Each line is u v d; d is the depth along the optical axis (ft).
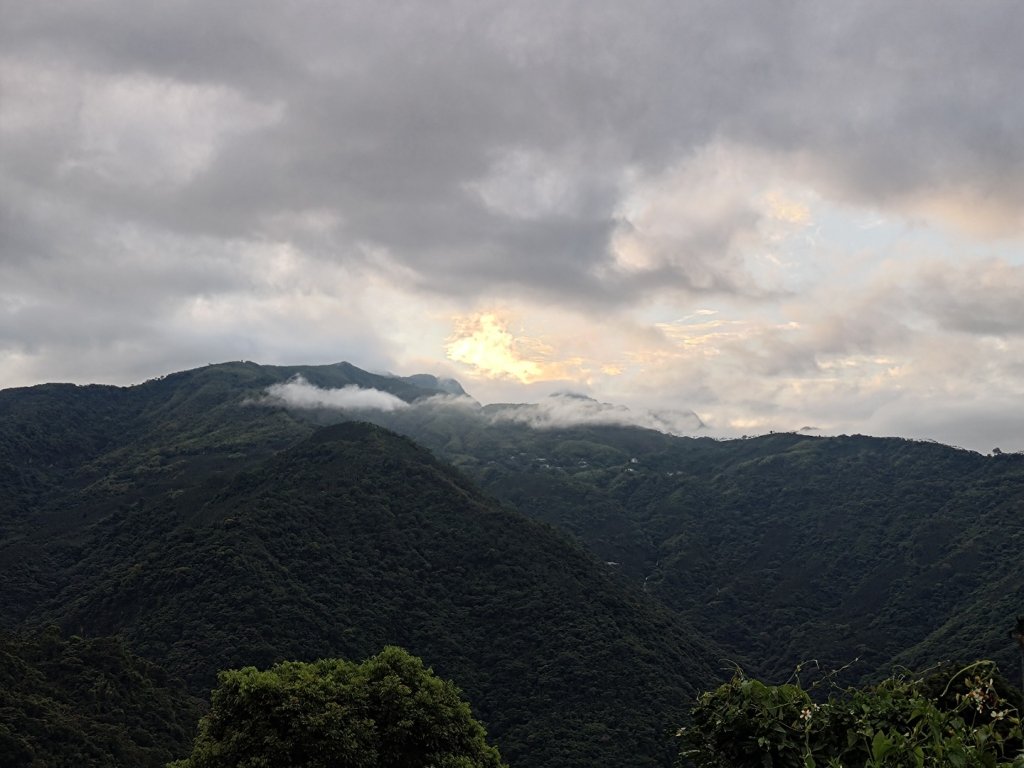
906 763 28.76
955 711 30.99
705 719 35.45
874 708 33.45
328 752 74.13
